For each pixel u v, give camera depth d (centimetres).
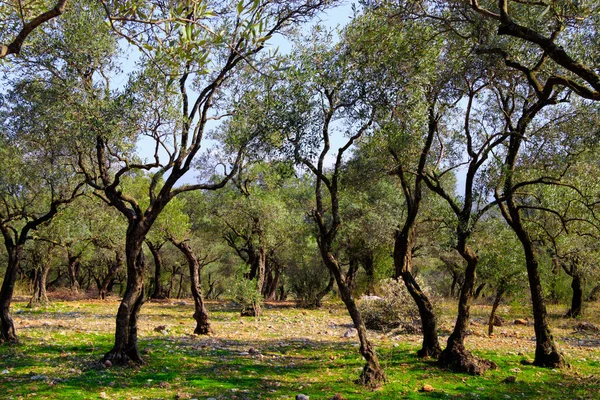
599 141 1202
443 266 4056
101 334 1828
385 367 1262
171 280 4969
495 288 2145
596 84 711
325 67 1188
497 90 1512
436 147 1605
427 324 1448
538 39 751
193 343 1702
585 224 1694
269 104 1221
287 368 1302
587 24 1017
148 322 2377
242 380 1130
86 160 1527
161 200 1287
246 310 2805
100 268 4631
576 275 2686
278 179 1375
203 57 556
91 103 1226
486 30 1109
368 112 1160
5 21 754
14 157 1512
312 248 3600
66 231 2434
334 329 2264
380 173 1347
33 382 1025
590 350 1761
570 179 1355
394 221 2894
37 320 2305
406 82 1175
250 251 3478
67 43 1222
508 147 1441
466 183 1366
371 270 3525
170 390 1007
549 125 1324
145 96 1177
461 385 1127
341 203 2947
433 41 1212
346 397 988
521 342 1872
